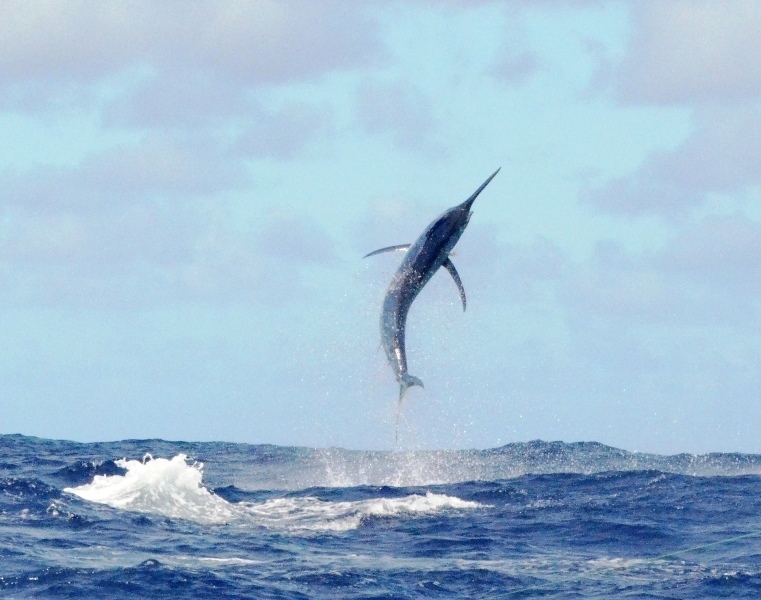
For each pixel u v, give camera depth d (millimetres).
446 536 56625
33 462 95188
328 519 61500
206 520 60125
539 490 74312
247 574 45500
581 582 45969
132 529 55625
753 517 63125
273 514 63312
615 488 75000
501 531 58219
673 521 61625
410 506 66250
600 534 57594
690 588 44969
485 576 46812
